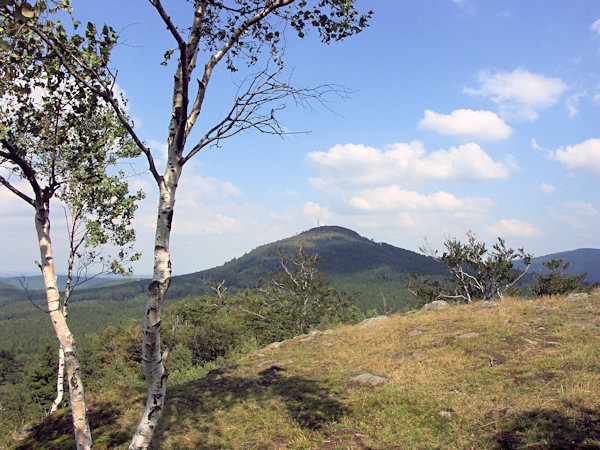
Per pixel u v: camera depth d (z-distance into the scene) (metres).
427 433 6.61
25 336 134.25
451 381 8.82
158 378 3.96
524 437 5.61
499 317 14.32
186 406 9.51
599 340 9.80
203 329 41.59
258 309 40.19
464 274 26.34
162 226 4.13
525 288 26.36
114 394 10.49
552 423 5.76
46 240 5.27
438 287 29.91
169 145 4.33
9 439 9.11
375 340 14.57
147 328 3.88
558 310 13.77
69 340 5.00
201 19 4.48
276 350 15.80
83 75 5.01
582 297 16.02
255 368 13.07
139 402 9.81
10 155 5.13
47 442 8.28
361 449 6.45
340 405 8.58
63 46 4.32
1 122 5.14
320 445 6.79
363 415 7.86
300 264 36.19
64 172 6.54
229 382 11.53
